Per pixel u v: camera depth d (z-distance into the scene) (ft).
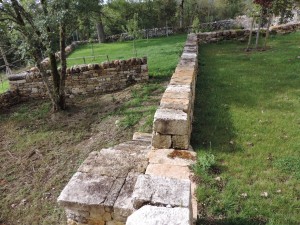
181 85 17.02
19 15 24.12
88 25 28.53
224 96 20.67
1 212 15.89
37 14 24.35
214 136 14.74
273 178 11.19
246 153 12.98
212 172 11.47
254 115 16.97
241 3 86.69
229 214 9.34
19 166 20.20
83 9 24.79
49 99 33.19
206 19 87.10
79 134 23.53
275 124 15.66
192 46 33.47
